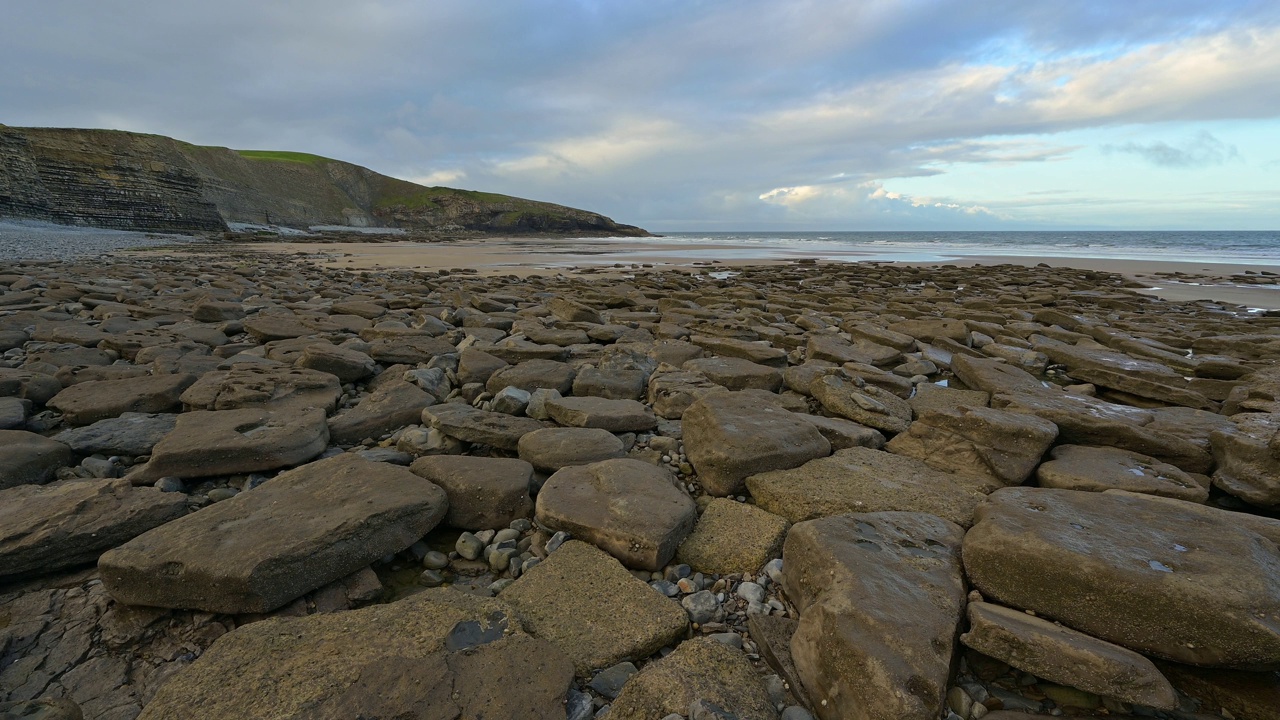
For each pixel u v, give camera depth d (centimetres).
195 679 232
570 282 1891
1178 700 239
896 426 530
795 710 240
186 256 2812
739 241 7844
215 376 579
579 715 233
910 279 2288
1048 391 638
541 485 421
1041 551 274
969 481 418
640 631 281
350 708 219
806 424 479
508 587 312
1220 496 429
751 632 288
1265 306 1608
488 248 4616
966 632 266
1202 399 639
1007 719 233
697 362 713
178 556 286
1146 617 252
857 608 253
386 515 332
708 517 382
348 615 270
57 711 221
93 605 295
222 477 421
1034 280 2206
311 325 895
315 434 461
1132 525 306
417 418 540
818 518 364
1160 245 6041
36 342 757
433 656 244
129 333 766
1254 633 233
